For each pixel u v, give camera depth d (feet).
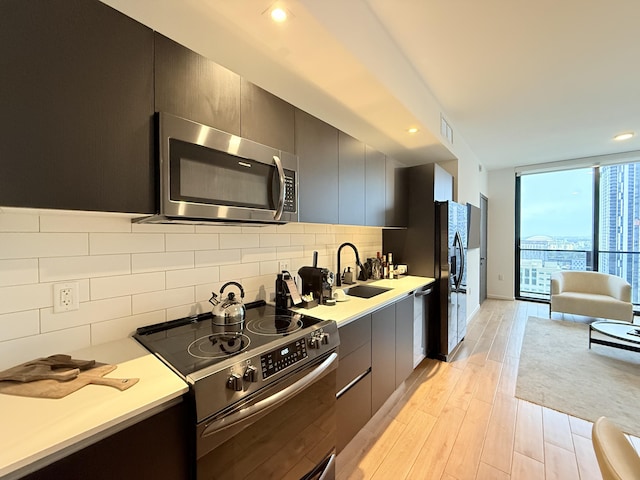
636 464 2.21
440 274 9.98
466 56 7.00
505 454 5.74
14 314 3.33
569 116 10.52
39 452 2.03
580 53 6.88
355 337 5.65
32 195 2.51
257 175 4.51
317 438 4.49
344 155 6.86
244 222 4.79
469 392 7.98
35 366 3.12
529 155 15.83
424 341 9.56
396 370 7.38
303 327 4.63
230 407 3.19
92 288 3.93
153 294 4.56
